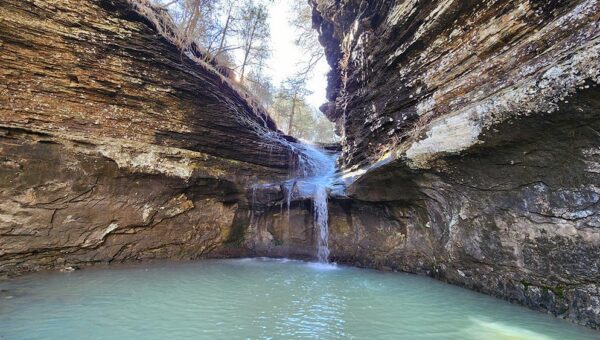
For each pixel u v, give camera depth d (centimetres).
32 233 648
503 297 549
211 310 484
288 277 723
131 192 777
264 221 1024
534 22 484
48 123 675
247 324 434
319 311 493
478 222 574
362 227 920
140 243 805
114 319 434
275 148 1141
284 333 406
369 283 677
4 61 630
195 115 902
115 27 750
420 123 700
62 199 679
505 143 458
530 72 439
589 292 420
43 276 624
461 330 423
